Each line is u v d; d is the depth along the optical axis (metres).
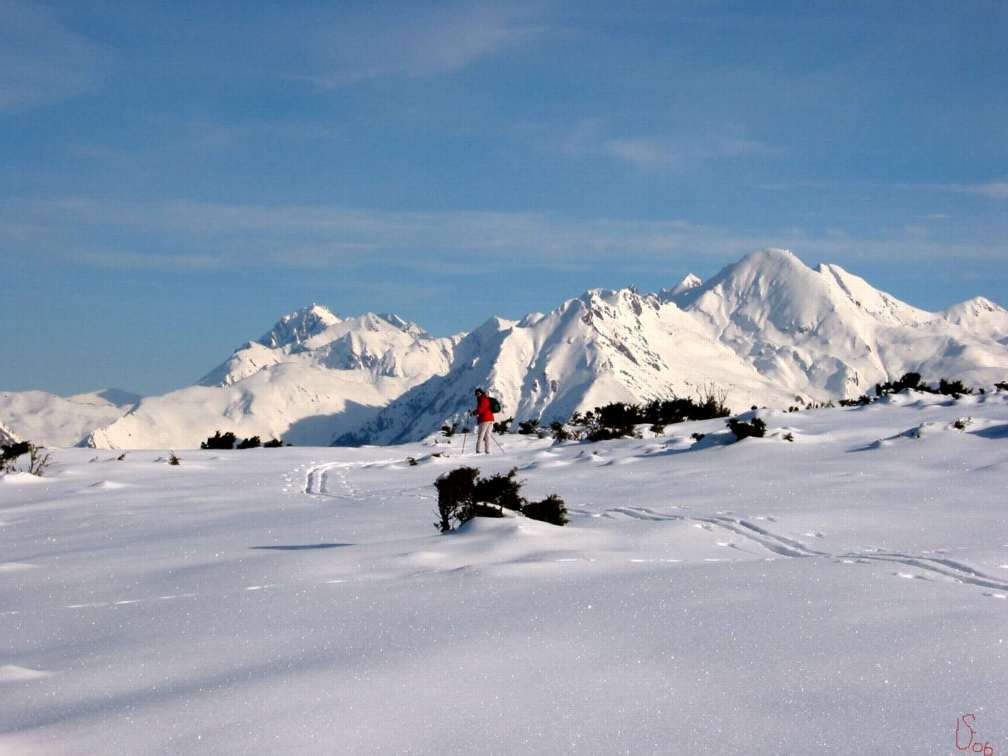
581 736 6.19
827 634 7.94
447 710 6.72
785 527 13.98
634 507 17.09
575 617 8.86
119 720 6.98
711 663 7.40
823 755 5.77
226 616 9.89
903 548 12.25
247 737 6.49
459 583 10.49
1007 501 16.08
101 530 17.77
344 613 9.62
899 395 33.78
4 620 10.55
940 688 6.65
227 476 26.95
